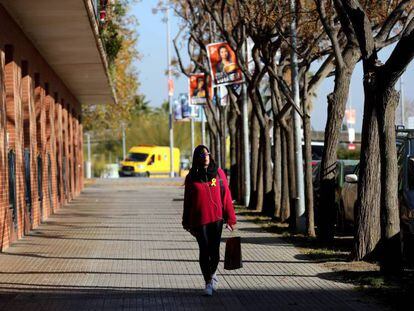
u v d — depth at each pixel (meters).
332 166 23.98
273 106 36.16
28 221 30.22
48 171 38.41
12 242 26.28
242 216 36.97
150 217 36.72
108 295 16.45
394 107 17.83
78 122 62.00
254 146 42.38
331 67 28.19
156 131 137.12
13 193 26.84
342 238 26.45
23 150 29.97
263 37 29.97
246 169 44.12
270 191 37.41
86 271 19.89
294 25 27.88
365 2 25.02
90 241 26.80
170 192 59.72
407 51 16.53
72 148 53.53
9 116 27.84
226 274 18.95
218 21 39.25
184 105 75.12
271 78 32.91
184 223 16.50
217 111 58.25
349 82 23.47
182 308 14.98
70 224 33.41
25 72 31.73
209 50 39.34
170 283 17.95
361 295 15.81
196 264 20.97
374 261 20.08
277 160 36.12
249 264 20.52
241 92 43.59
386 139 17.70
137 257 22.48
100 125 88.44
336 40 22.88
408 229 20.41
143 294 16.55
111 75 48.97
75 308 15.09
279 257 21.77
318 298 15.66
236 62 36.66
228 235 28.09
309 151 26.98
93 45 34.34
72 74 44.22
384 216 17.67
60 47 34.56
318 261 20.75
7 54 27.88
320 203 24.16
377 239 20.25
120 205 45.47
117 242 26.41
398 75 17.31
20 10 26.59
